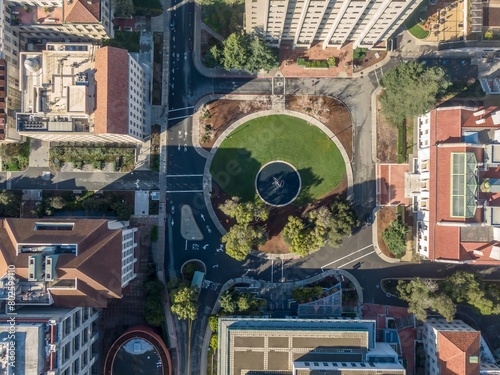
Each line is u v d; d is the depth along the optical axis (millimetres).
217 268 89812
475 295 80875
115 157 89688
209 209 89812
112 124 73688
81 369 79625
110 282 74438
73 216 89188
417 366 87000
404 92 79625
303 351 78750
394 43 89688
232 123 89812
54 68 76750
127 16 88812
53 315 70750
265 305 88500
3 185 89688
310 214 83562
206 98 89562
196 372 88375
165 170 89688
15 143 88250
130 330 83688
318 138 89688
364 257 89500
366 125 89812
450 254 78625
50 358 67625
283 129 89812
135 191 89688
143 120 88250
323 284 89062
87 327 82812
